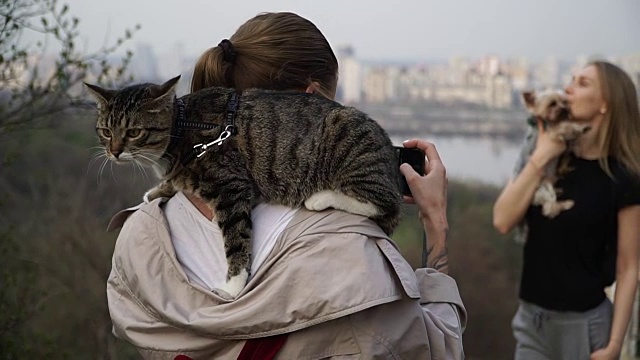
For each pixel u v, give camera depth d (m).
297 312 1.65
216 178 2.04
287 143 2.11
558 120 3.92
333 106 2.21
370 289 1.65
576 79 3.94
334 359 1.67
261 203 1.99
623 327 3.86
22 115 4.54
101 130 2.38
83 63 4.40
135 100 2.24
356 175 2.13
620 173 3.83
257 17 2.20
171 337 1.75
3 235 4.93
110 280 1.90
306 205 1.90
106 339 7.54
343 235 1.72
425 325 1.76
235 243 1.83
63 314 7.44
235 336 1.68
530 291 4.02
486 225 10.62
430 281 1.92
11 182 8.28
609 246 3.89
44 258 7.06
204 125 2.12
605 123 3.87
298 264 1.68
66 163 8.66
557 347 3.97
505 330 10.16
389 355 1.69
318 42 2.19
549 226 3.90
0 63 4.17
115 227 2.04
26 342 5.10
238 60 2.16
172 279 1.78
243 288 1.73
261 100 2.14
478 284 10.34
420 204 2.03
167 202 1.94
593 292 3.88
